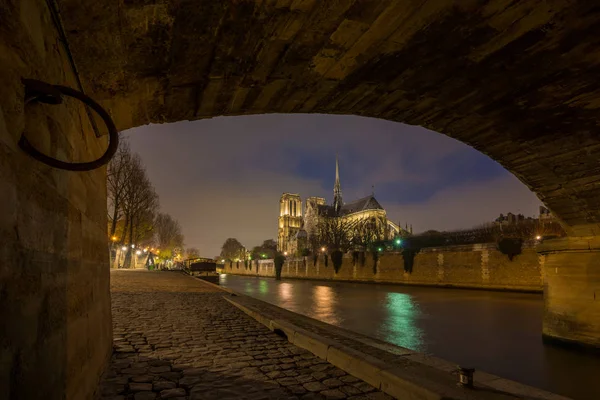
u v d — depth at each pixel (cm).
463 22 416
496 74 537
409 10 381
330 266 6744
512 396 415
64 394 246
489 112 664
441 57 482
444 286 4359
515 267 3659
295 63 438
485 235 5059
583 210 1042
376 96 577
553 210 1112
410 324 2102
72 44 280
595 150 802
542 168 919
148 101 444
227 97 490
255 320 1024
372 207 10431
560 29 444
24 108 180
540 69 531
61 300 240
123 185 3969
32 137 192
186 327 880
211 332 829
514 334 1766
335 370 563
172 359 595
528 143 806
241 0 316
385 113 657
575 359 1159
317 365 588
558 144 796
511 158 896
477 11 402
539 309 2544
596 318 1121
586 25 438
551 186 995
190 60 381
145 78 389
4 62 153
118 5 266
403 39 430
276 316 1034
